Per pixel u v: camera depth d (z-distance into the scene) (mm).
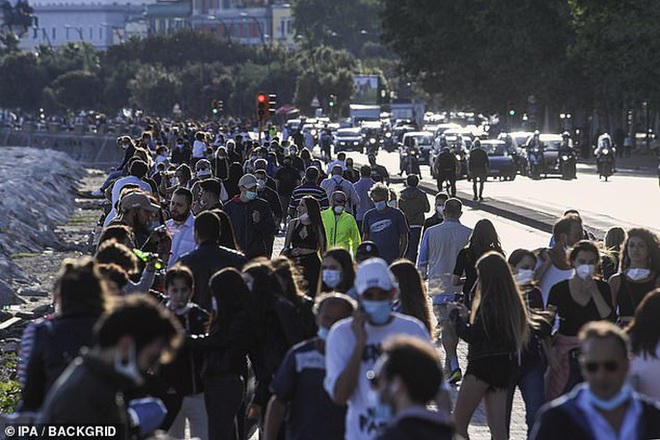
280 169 85938
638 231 28172
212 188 41500
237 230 44094
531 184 142375
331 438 21375
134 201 37406
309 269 42500
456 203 37969
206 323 25672
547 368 27781
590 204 106500
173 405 25109
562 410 16641
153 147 144875
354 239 45594
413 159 139750
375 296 19609
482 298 26422
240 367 25609
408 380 14938
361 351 19562
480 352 26609
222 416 25469
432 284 37125
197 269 29234
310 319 25547
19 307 56844
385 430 15078
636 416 16609
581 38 183750
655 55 171750
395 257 46875
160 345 15711
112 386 15516
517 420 32188
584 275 26906
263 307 25500
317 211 42625
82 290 19141
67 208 123750
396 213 47125
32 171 146375
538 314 27641
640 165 185375
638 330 21656
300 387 21484
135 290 29422
